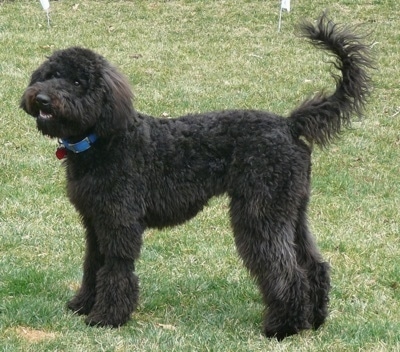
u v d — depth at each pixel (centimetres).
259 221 805
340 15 2486
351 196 1291
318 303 841
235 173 814
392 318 867
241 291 931
